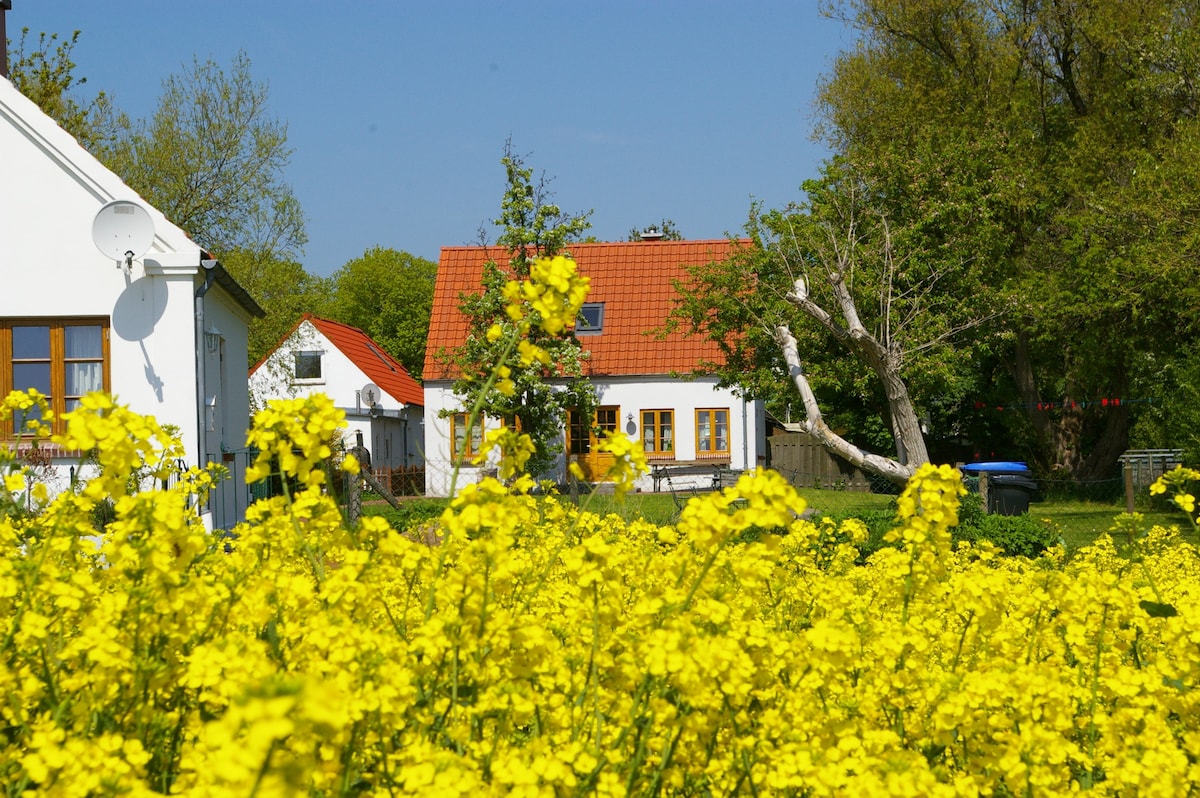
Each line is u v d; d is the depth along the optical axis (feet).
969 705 11.26
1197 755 11.59
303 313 111.34
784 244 77.25
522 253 96.02
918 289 77.92
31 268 49.67
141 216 48.11
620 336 109.09
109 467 11.58
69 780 8.63
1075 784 10.93
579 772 9.87
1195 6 88.43
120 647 10.49
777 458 114.42
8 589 11.35
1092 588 13.92
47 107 97.40
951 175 83.61
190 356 49.70
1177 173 75.46
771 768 10.75
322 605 11.78
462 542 13.21
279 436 12.40
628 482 12.41
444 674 11.14
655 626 11.35
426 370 107.14
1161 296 77.41
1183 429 73.10
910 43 102.32
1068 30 93.56
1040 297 82.64
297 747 7.69
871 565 23.62
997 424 112.98
